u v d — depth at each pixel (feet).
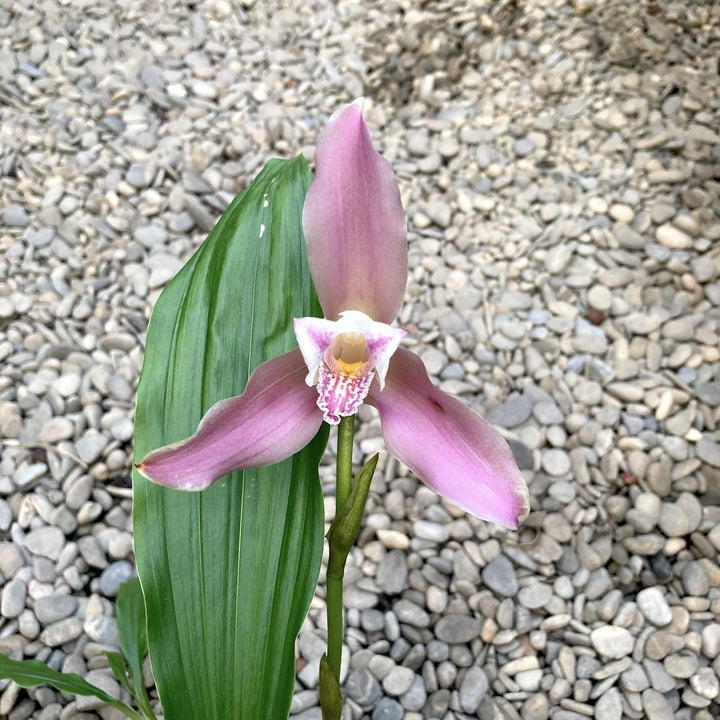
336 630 0.88
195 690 0.86
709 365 1.83
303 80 2.56
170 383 0.93
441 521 1.59
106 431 1.70
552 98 2.50
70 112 2.35
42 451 1.66
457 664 1.42
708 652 1.41
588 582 1.50
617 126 2.38
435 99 2.52
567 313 1.95
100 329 1.91
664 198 2.18
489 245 2.12
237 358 0.94
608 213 2.16
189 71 2.55
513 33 2.70
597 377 1.82
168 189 2.21
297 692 1.36
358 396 0.83
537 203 2.21
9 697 1.31
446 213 2.17
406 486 1.65
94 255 2.04
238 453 0.80
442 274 2.04
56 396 1.74
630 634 1.42
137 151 2.28
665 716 1.34
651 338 1.89
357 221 0.79
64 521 1.55
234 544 0.90
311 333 0.78
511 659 1.43
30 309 1.92
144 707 1.14
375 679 1.38
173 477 0.77
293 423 0.84
